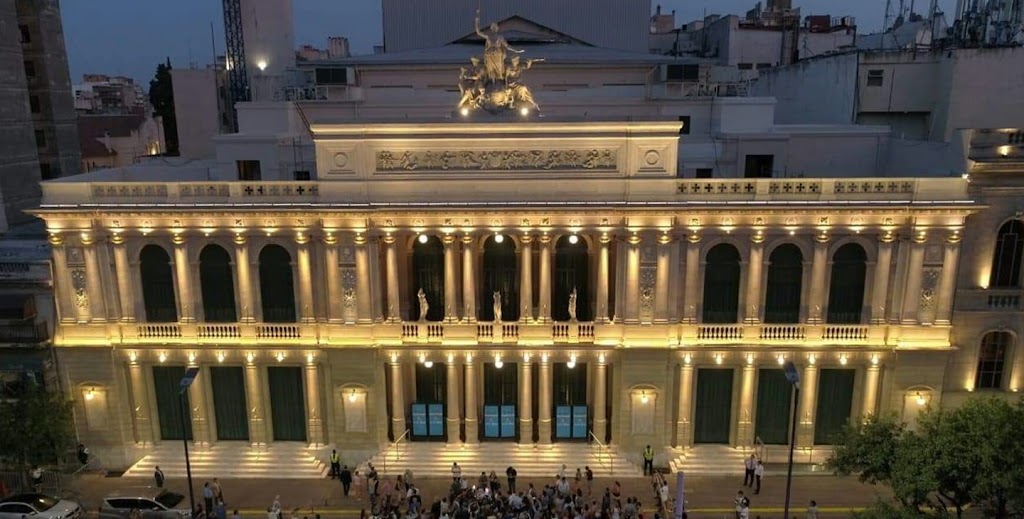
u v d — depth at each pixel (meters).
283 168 51.62
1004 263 42.50
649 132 41.72
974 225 41.62
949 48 55.38
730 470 44.16
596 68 57.12
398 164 42.69
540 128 41.81
